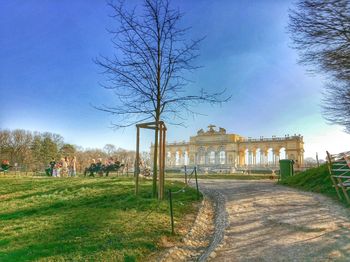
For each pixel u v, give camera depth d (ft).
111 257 26.23
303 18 57.67
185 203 48.34
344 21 54.24
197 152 406.82
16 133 272.72
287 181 81.20
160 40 53.36
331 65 59.52
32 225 37.73
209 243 32.27
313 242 30.17
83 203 50.31
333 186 54.75
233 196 58.39
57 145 294.05
